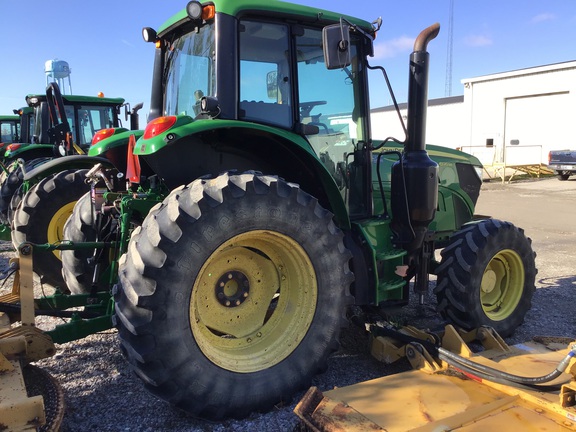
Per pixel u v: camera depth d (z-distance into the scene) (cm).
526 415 241
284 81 349
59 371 352
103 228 362
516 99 2394
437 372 295
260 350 310
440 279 412
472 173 508
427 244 406
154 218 275
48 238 533
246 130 321
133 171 367
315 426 239
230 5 322
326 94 374
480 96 2528
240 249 314
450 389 272
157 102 416
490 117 2497
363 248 362
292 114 352
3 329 289
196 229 270
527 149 2373
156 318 261
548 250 773
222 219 277
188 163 329
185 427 282
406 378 287
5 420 211
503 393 267
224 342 309
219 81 319
